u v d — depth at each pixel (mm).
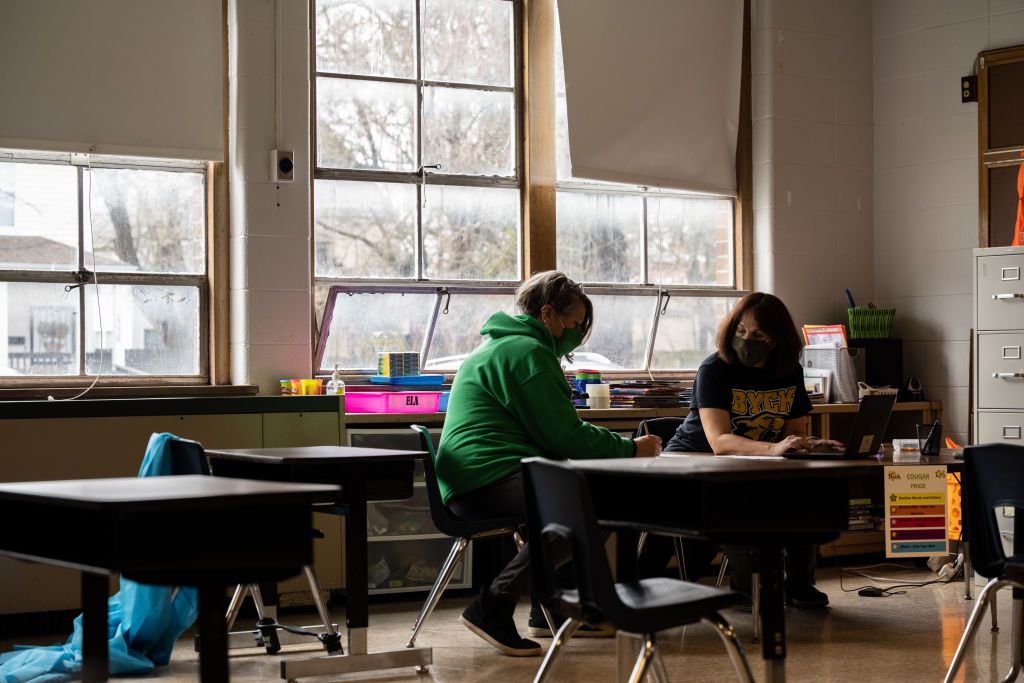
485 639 4191
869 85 6996
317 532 3965
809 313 6770
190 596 4023
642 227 6484
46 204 5086
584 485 2346
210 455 3834
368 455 3664
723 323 4312
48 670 3748
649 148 6379
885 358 6645
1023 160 6461
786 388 4375
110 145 5102
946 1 6734
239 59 5316
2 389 4891
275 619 4277
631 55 6297
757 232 6727
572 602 2469
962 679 3707
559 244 6246
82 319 5145
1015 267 5883
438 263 5902
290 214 5398
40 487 2367
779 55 6711
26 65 4945
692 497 2590
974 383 6035
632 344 6449
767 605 2572
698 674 3805
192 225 5391
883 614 4863
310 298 5492
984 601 3250
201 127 5289
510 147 6109
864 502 6145
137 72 5160
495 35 6070
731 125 6680
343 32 5680
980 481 3234
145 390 5094
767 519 2484
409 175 5824
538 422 4078
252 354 5312
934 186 6777
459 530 3963
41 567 4566
